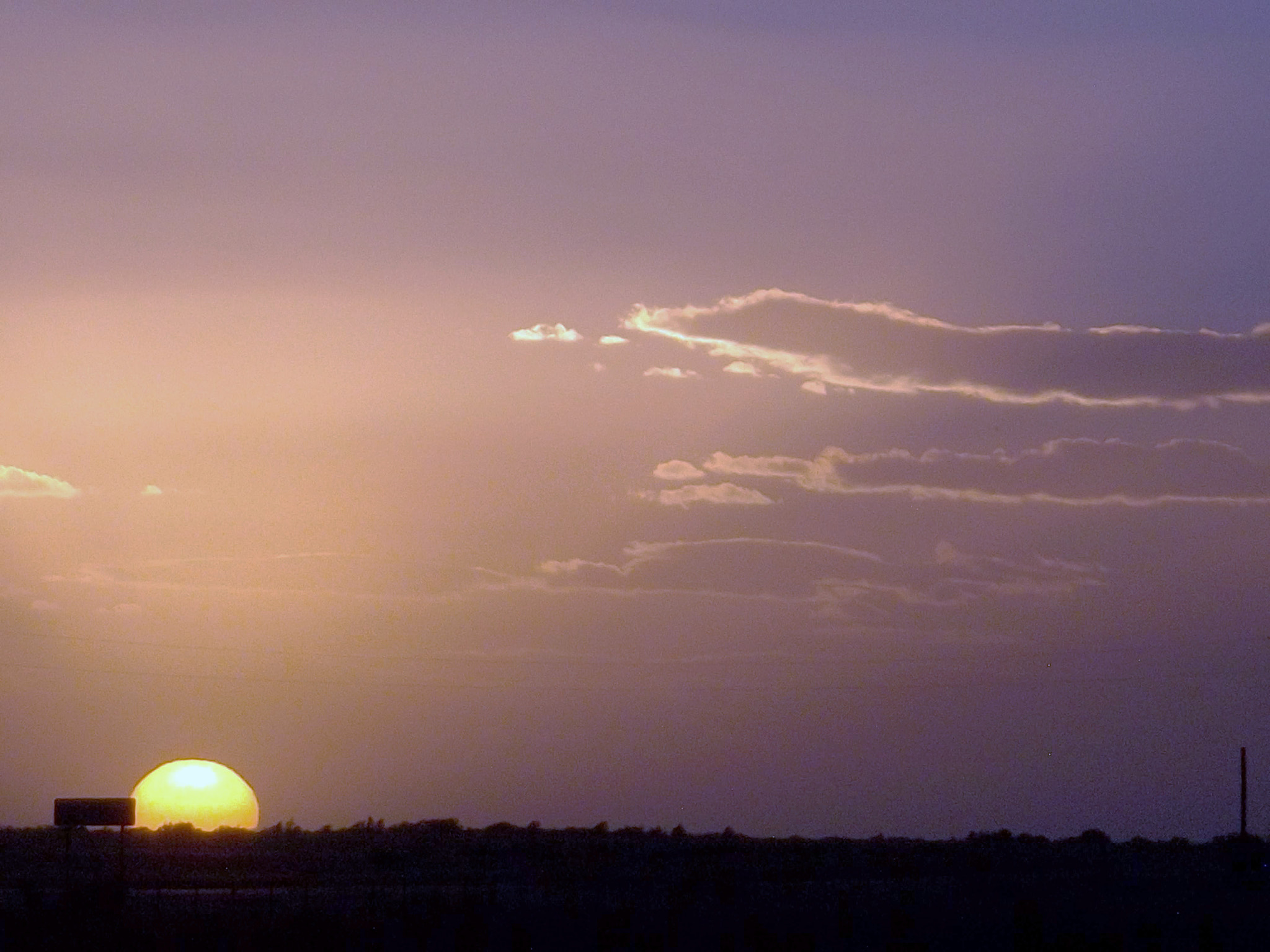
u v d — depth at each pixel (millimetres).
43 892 79312
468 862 120062
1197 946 53906
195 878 98688
